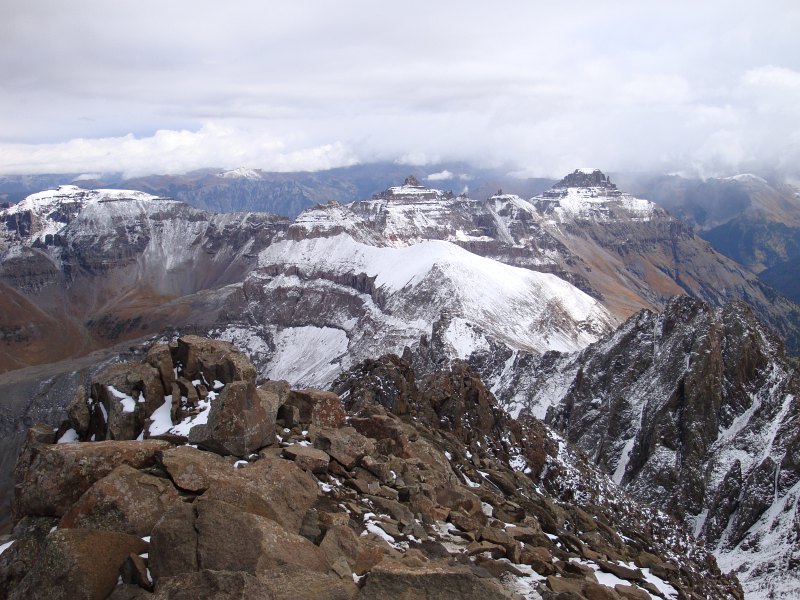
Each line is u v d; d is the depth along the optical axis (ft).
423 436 139.95
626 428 473.26
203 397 99.76
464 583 62.44
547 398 582.35
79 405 102.42
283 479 80.28
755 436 412.57
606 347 567.59
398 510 89.15
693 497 398.42
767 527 350.43
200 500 71.31
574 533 121.49
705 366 452.76
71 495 76.84
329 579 62.54
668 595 94.94
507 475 144.56
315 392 116.16
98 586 61.77
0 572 71.36
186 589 56.59
